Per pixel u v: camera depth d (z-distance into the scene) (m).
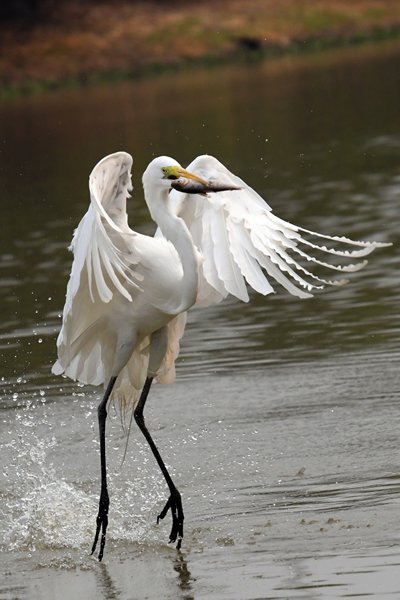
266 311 15.83
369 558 8.47
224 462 10.96
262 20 55.88
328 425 11.54
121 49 52.75
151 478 10.87
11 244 21.42
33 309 16.75
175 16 56.00
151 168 9.49
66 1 56.66
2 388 13.58
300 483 10.23
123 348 9.88
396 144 28.39
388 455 10.62
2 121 40.28
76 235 9.24
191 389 13.07
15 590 8.69
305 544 8.90
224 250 9.90
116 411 10.47
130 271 9.32
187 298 9.58
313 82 42.06
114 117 37.94
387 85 39.09
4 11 55.53
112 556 9.27
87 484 10.84
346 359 13.45
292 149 29.53
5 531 9.91
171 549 9.30
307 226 20.52
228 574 8.54
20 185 28.17
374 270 17.28
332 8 57.28
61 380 13.77
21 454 11.60
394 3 58.22
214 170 9.80
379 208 21.31
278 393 12.62
